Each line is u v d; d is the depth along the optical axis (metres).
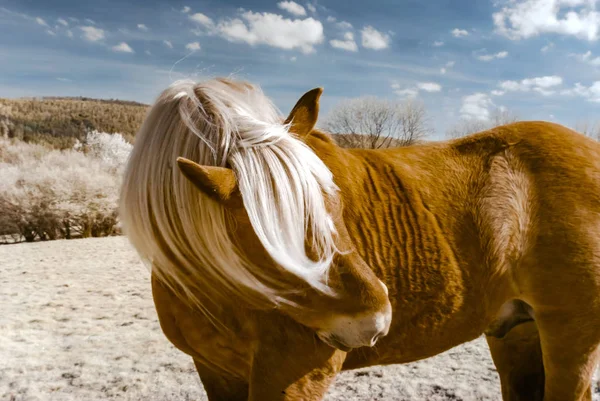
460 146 2.17
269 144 1.49
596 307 1.95
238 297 1.60
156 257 1.64
